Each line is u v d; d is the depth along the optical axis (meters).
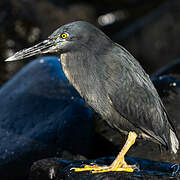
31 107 11.33
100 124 11.23
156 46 24.94
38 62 12.82
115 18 29.66
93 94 7.12
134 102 7.07
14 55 7.40
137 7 31.28
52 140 10.45
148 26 25.83
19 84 12.27
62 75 12.18
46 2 23.39
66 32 7.05
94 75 7.04
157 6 30.78
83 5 28.19
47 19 22.48
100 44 7.09
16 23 20.94
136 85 7.09
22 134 10.62
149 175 6.94
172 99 11.27
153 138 7.49
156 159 9.62
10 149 10.12
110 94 7.04
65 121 10.74
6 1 21.12
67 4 27.38
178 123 10.30
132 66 7.18
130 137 7.32
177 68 14.12
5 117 11.12
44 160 8.70
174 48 24.47
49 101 11.40
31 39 21.08
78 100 11.28
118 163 7.20
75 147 10.47
